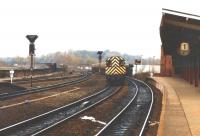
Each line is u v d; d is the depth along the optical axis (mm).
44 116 21125
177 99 26859
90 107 25156
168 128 15992
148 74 69062
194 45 39656
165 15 32000
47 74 73000
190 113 20234
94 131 17953
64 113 23453
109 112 24484
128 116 22609
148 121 19703
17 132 17094
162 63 57812
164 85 38812
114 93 36156
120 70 47562
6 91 34625
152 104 25750
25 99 29906
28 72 64750
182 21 32125
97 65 101125
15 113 22688
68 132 17406
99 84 50250
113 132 17719
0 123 19359
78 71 103250
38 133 15914
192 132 15086
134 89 41875
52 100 30016
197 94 30375
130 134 17297
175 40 41375
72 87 44312
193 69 40625
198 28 32000
